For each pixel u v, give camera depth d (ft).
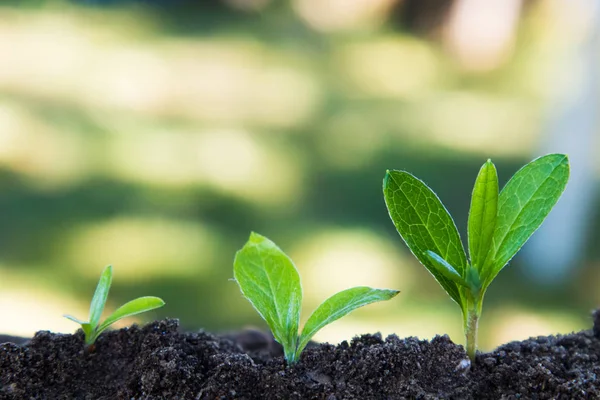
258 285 1.39
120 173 6.75
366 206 6.57
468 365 1.40
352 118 9.46
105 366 1.44
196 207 6.16
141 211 5.91
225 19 13.83
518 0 11.65
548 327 4.28
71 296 4.23
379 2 14.01
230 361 1.41
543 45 11.23
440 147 8.34
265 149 8.01
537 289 4.93
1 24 11.94
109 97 9.33
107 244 5.14
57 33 11.80
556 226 5.12
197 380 1.39
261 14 14.20
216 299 4.36
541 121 9.01
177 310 4.14
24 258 4.75
